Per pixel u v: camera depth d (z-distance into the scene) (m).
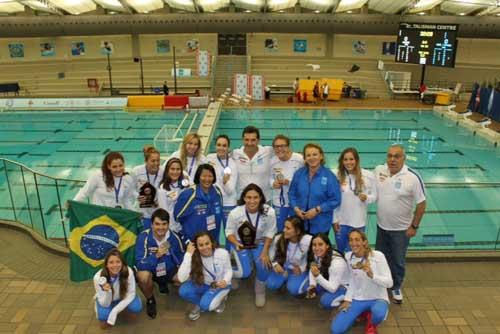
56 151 12.57
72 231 4.42
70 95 22.09
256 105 19.09
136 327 3.98
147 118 16.83
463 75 24.05
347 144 13.16
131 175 4.71
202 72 19.62
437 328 3.98
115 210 4.42
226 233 4.45
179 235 4.52
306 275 4.26
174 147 12.09
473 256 5.13
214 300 4.02
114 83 23.50
